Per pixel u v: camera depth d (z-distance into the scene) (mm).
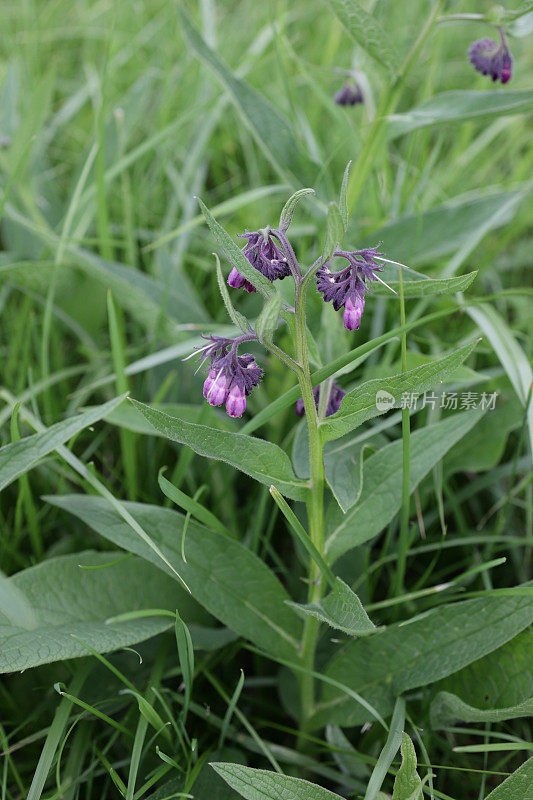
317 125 1010
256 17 1193
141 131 1038
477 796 689
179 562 673
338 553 678
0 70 1026
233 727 696
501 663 667
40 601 664
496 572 754
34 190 880
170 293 814
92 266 773
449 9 742
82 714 660
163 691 677
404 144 1020
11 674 710
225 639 697
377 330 793
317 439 639
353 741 710
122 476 778
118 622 668
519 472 769
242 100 766
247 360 625
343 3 725
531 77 1085
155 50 1177
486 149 1077
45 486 756
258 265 620
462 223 788
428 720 686
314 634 676
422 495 751
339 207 609
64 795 660
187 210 875
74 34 1188
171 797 650
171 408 727
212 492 765
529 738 699
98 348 847
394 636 679
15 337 802
